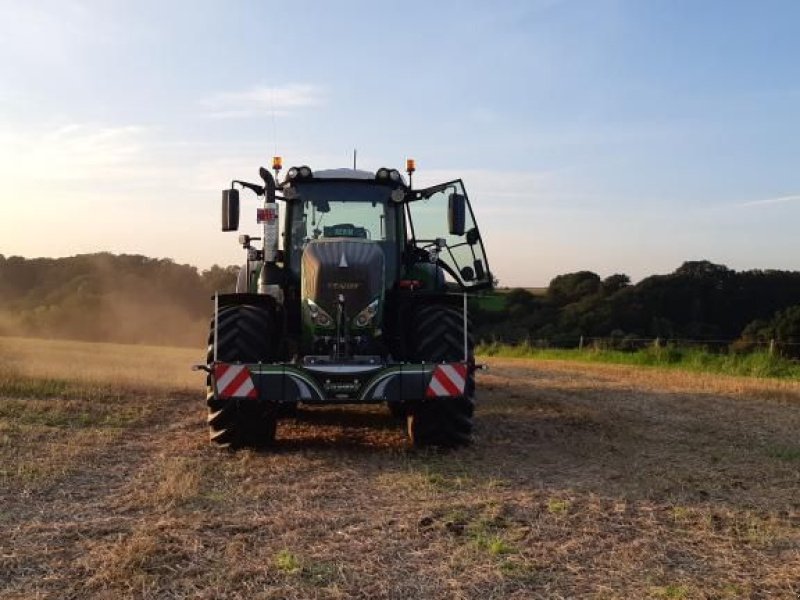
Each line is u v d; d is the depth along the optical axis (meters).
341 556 3.94
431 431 6.86
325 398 6.32
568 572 3.79
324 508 4.85
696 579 3.71
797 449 7.17
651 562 3.93
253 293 7.25
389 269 7.44
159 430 7.64
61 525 4.34
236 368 6.33
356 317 6.63
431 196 7.67
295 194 7.46
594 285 42.66
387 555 3.97
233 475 5.69
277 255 7.45
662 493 5.36
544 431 8.00
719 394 11.62
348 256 6.71
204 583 3.55
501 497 5.14
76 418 7.98
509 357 25.38
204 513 4.66
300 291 7.26
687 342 23.64
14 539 4.09
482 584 3.60
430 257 7.95
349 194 7.52
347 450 6.79
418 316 7.00
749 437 7.87
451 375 6.47
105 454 6.33
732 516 4.76
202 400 9.78
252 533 4.29
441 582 3.62
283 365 6.33
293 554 3.93
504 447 7.08
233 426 6.62
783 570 3.82
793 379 14.75
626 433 7.96
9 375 10.11
